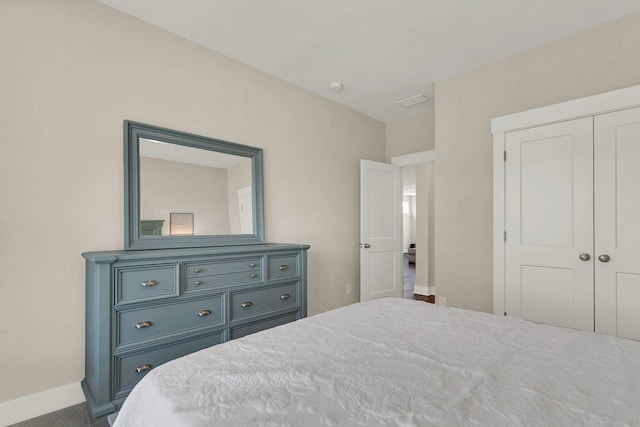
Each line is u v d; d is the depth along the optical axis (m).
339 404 0.77
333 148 3.60
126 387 1.73
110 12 2.07
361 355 1.06
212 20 2.22
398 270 4.06
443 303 3.06
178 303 1.93
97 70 2.01
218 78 2.62
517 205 2.57
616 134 2.14
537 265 2.46
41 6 1.83
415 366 0.98
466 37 2.42
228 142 2.63
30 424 1.70
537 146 2.48
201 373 0.93
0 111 1.70
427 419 0.71
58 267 1.86
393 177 4.09
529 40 2.46
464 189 2.93
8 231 1.71
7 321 1.71
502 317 1.49
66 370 1.87
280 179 3.07
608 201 2.17
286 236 3.11
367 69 2.91
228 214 2.64
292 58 2.72
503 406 0.76
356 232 3.87
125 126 2.09
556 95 2.45
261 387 0.85
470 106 2.91
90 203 1.97
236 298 2.20
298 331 1.29
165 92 2.31
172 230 2.32
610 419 0.70
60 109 1.88
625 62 2.17
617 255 2.13
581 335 1.23
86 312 1.92
